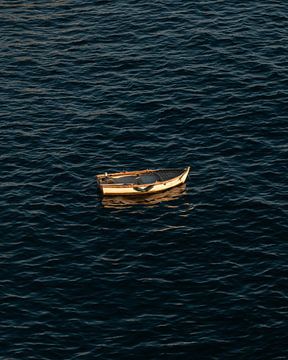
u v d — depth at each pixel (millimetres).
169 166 104625
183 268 90875
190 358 81250
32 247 93875
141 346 82438
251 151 106188
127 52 123750
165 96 115312
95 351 82125
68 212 98562
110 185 99875
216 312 85688
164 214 98000
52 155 106750
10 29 130000
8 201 100125
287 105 112875
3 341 83125
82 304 86938
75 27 129625
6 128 111250
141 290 88312
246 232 95125
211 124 110438
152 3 133125
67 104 115000
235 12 130000
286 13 129375
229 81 117312
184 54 122688
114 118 112125
